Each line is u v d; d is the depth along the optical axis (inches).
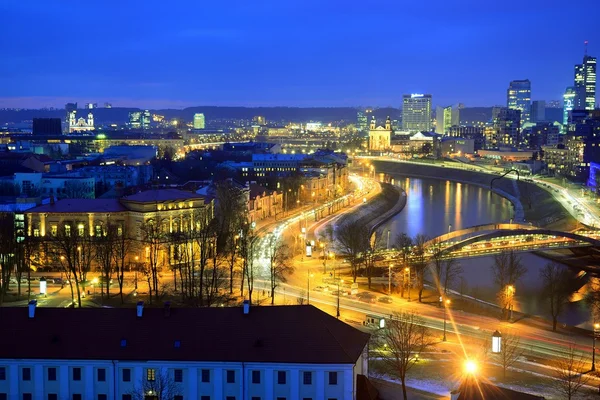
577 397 6269.7
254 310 5816.9
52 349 5595.5
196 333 5679.1
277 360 5492.1
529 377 6811.0
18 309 5871.1
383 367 6865.2
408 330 7485.2
